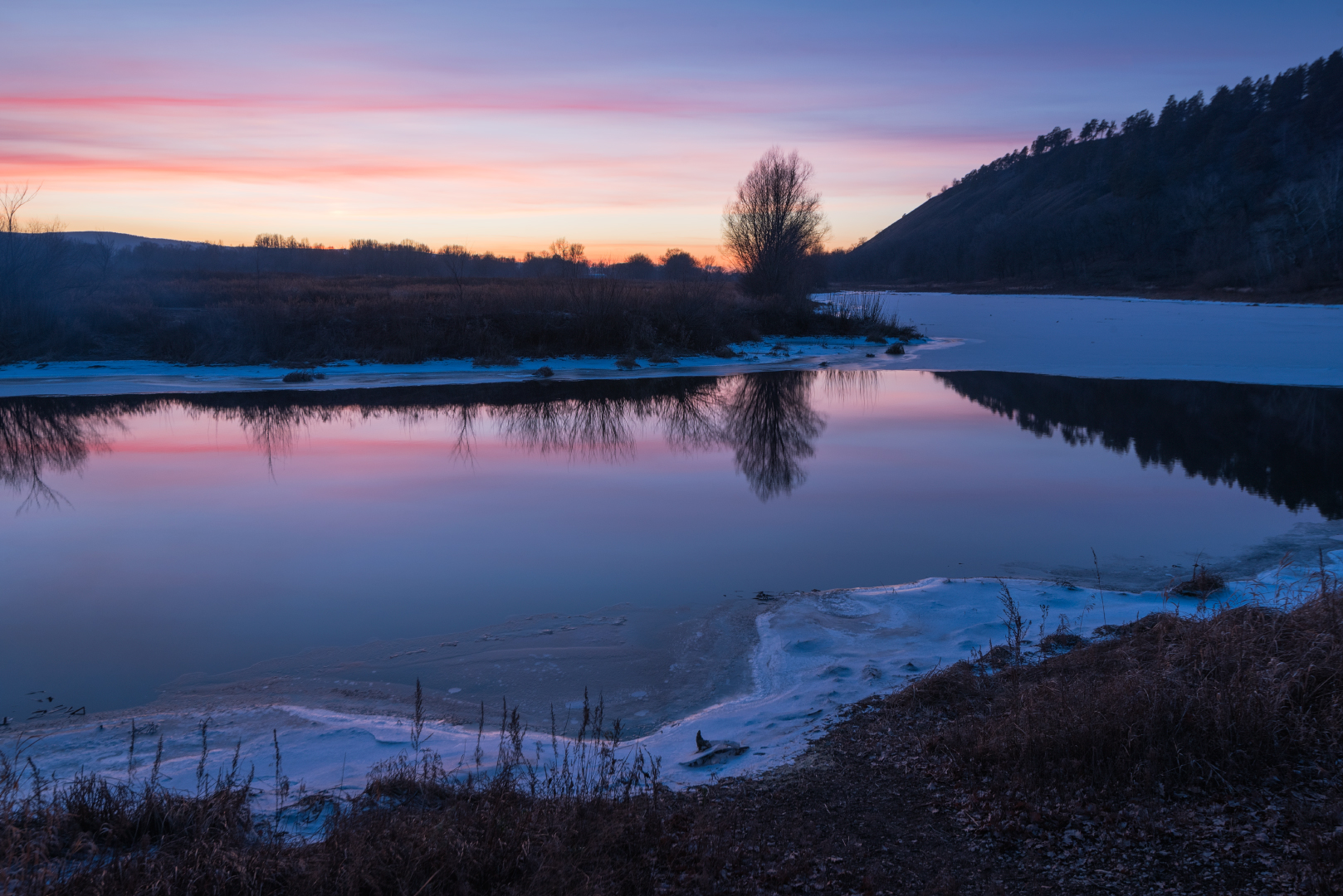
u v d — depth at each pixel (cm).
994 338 4359
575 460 1762
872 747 529
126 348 3100
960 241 14625
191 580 1016
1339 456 1650
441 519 1299
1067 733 479
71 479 1586
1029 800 441
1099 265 10762
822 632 795
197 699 689
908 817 439
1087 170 17138
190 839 399
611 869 379
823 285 7200
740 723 604
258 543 1173
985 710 567
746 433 2059
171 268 6938
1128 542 1107
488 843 384
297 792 482
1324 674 527
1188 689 505
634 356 3469
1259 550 1046
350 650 802
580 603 929
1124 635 688
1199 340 4016
